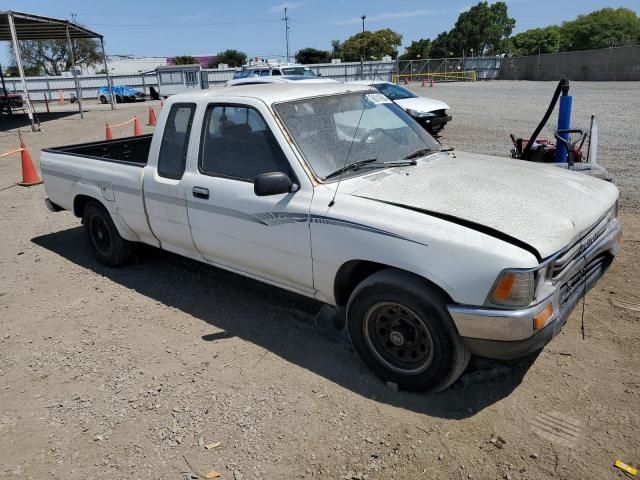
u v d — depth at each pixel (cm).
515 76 4919
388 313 307
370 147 368
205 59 8675
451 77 5109
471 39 8600
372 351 319
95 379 342
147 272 517
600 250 319
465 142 1151
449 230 275
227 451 273
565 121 559
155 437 286
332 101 385
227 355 362
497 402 299
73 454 277
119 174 465
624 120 1381
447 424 284
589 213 309
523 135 1219
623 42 7381
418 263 279
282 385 325
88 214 532
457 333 279
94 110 2967
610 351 339
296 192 333
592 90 2595
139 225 465
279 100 359
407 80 4981
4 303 462
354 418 292
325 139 354
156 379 338
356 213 305
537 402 297
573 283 305
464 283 267
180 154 412
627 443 263
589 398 297
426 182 330
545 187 329
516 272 256
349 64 5300
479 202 301
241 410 304
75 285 495
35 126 2002
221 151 382
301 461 264
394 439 275
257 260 371
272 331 391
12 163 1209
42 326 417
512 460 257
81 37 2731
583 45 7725
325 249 320
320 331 386
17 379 347
